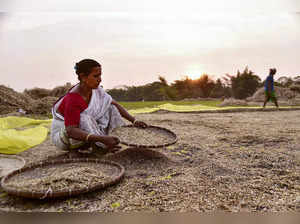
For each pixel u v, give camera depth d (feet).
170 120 17.95
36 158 9.14
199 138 12.17
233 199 6.01
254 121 17.61
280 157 9.13
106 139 7.54
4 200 6.07
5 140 9.88
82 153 9.22
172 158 9.12
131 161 8.70
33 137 11.55
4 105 22.82
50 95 30.27
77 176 6.50
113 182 6.56
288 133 13.10
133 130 9.73
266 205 5.71
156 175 7.51
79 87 8.29
